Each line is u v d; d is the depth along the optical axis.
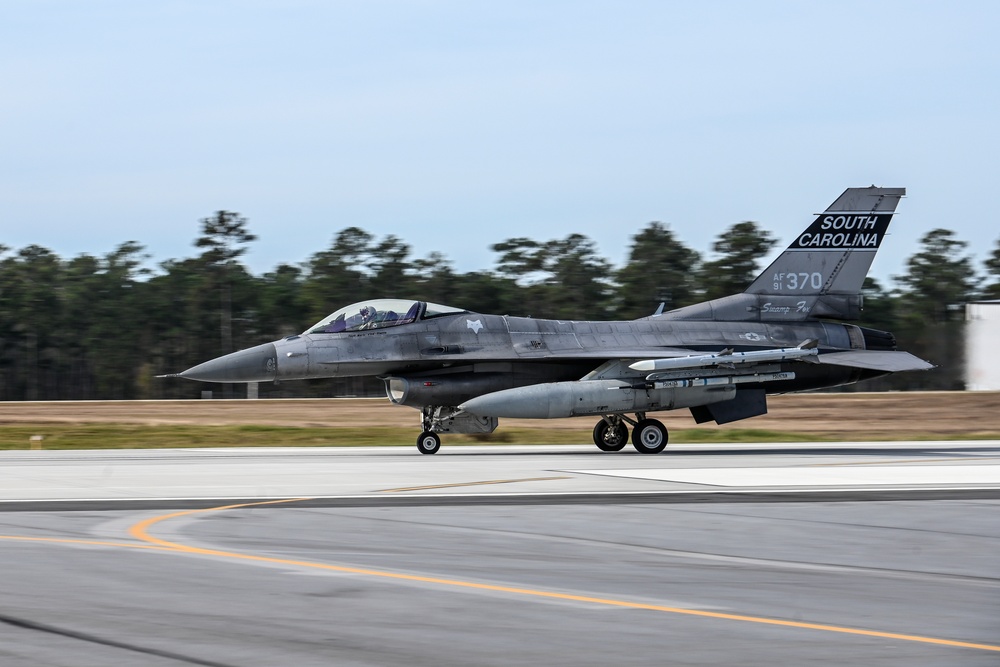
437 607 29.00
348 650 24.75
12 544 38.69
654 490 57.94
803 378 98.62
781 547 39.47
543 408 88.88
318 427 125.31
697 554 37.88
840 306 103.12
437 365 94.31
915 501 53.16
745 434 120.75
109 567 34.31
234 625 26.92
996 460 82.44
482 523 44.91
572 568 34.88
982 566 36.09
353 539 40.44
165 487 59.12
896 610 29.42
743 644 25.61
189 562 35.28
